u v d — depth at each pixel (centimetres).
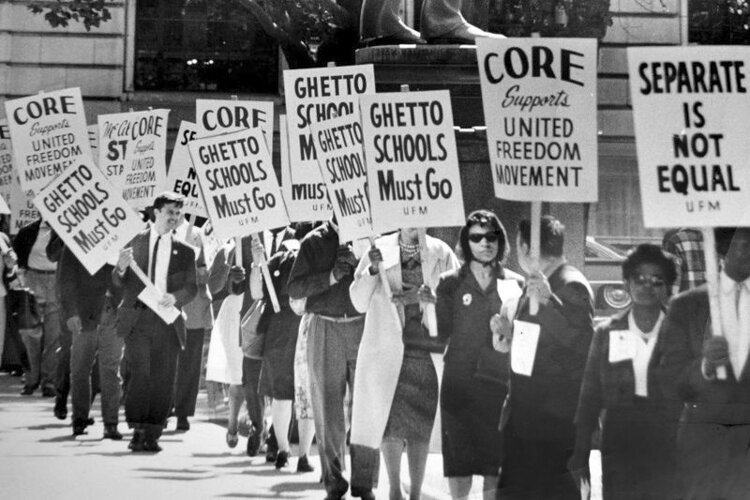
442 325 869
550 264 830
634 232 2006
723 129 841
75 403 1392
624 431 802
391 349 909
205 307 1505
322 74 1131
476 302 865
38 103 1416
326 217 1176
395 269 930
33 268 1791
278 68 2958
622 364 802
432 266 929
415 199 934
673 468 802
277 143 2761
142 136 1534
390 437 907
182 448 1323
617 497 804
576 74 870
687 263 913
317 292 980
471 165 1272
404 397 907
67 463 1185
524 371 816
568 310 814
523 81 874
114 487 1047
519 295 862
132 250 1289
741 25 2542
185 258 1295
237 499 997
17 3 2819
